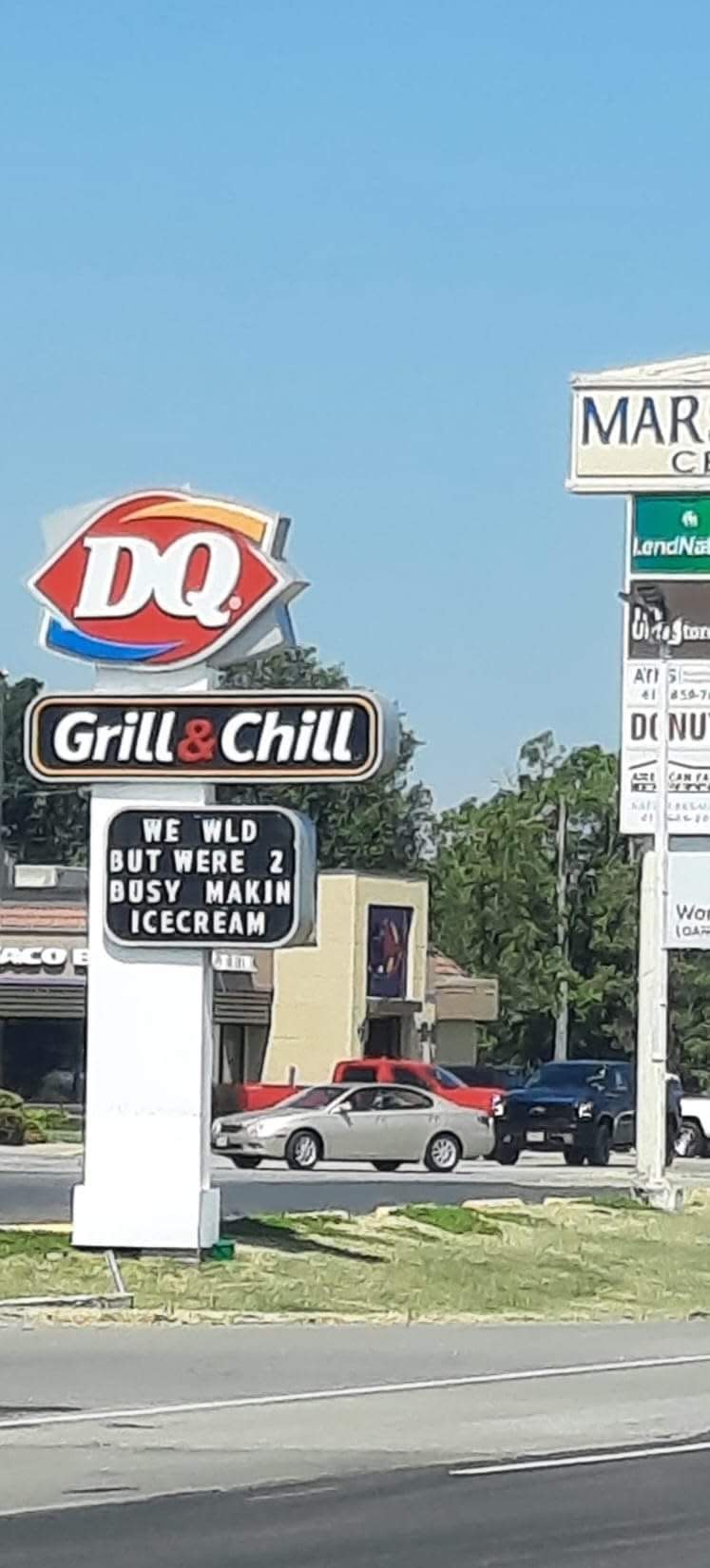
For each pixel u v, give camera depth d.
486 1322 21.62
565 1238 27.67
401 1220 27.33
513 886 73.75
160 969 22.84
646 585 32.22
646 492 32.22
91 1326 19.97
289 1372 17.41
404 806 97.25
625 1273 25.80
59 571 23.23
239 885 22.56
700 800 32.38
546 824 74.62
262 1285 22.25
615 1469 13.30
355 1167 40.84
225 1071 60.16
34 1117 52.12
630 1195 32.44
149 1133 22.86
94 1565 10.45
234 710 22.78
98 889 22.91
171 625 22.95
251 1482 12.67
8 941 59.75
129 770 22.92
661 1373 17.78
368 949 62.44
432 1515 11.80
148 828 22.78
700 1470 13.28
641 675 32.25
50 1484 12.53
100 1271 22.05
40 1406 15.36
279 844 22.52
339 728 22.56
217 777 22.77
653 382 32.28
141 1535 11.16
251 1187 33.41
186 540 23.02
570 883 73.94
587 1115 44.00
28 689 98.06
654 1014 32.56
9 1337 19.17
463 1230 27.30
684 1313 23.20
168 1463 13.24
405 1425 14.88
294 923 22.44
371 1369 17.69
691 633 32.34
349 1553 10.80
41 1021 60.47
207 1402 15.73
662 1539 11.23
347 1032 61.59
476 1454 13.78
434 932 78.12
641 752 32.38
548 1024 75.12
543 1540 11.17
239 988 59.53
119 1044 22.88
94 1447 13.75
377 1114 39.44
